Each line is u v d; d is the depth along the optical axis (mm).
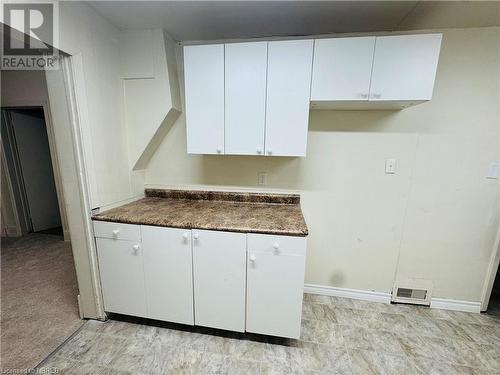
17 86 2895
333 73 1443
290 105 1517
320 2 1404
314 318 1815
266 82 1517
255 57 1500
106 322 1745
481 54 1614
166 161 2123
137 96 1865
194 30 1769
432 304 1959
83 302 1732
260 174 2010
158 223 1509
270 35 1837
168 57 1813
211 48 1536
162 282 1590
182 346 1540
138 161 1988
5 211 3295
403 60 1376
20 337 1585
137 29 1772
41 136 3557
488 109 1660
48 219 3670
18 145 3283
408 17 1532
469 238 1837
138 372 1359
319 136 1883
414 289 1975
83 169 1538
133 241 1573
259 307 1499
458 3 1345
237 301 1518
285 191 2004
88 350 1496
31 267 2525
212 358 1455
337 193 1947
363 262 2020
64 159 1522
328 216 1994
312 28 1720
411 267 1959
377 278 2021
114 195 1818
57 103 1454
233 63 1530
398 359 1467
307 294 2133
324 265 2080
